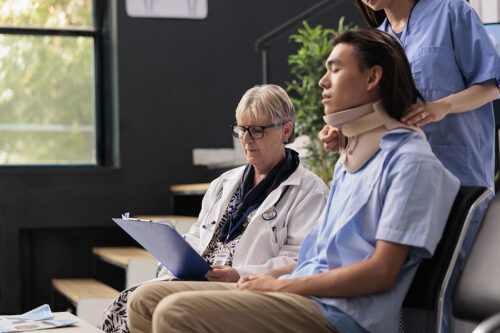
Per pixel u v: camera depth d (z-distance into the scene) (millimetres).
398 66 2242
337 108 2270
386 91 2236
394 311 2105
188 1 6590
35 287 6336
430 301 2121
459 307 2061
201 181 6574
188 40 6598
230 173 3338
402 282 2121
